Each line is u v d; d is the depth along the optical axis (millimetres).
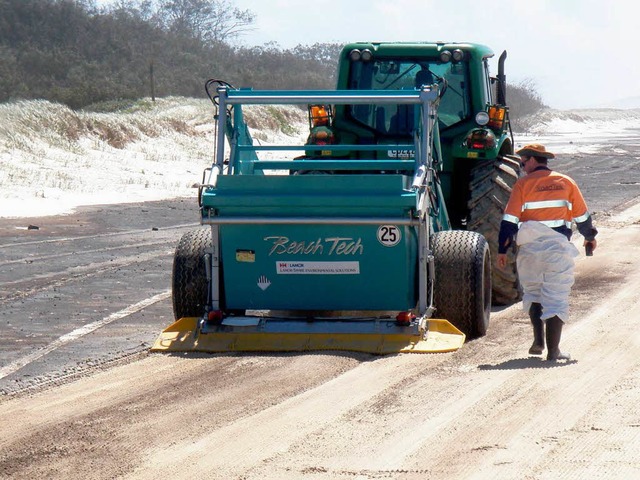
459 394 9523
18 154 38000
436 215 13047
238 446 8078
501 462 7508
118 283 16719
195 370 10781
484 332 12445
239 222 11727
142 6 102125
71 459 7863
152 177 38312
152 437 8367
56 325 13414
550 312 10883
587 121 127938
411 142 14750
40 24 71688
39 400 9688
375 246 11625
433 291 12180
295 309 12086
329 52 103312
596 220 25109
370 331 11734
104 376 10625
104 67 69625
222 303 12266
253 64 90438
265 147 12898
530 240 11109
